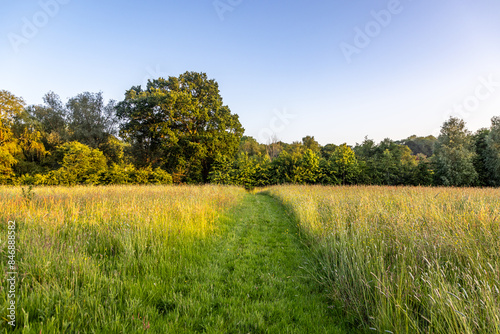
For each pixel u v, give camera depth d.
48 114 37.84
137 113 27.33
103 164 23.38
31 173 26.34
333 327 2.22
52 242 3.32
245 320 2.27
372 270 2.71
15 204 6.05
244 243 5.21
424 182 25.72
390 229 3.81
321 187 17.31
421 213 4.79
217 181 26.47
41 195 8.57
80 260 2.87
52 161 32.28
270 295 2.86
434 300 1.87
